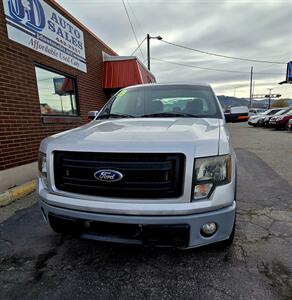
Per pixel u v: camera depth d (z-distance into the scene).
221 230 1.86
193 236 1.79
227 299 1.76
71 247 2.51
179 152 1.72
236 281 1.94
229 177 1.86
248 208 3.30
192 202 1.75
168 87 3.58
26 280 2.04
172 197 1.75
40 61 5.22
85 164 1.87
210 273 2.04
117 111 3.31
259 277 1.97
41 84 5.44
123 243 1.91
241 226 2.79
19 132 4.54
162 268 2.13
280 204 3.44
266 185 4.27
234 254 2.28
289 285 1.88
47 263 2.26
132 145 1.77
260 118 21.81
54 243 2.60
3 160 4.12
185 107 3.15
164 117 2.91
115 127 2.36
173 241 1.80
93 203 1.85
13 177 4.31
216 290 1.85
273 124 17.19
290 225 2.82
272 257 2.22
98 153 1.83
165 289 1.89
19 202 3.79
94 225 1.93
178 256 2.28
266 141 10.30
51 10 5.61
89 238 2.00
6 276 2.09
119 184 1.80
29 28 4.86
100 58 8.69
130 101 3.42
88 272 2.12
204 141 1.83
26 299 1.83
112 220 1.82
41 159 2.18
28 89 4.83
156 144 1.75
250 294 1.80
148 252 2.37
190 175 1.72
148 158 1.75
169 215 1.74
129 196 1.80
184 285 1.92
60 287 1.94
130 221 1.78
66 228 2.06
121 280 2.00
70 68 6.53
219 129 2.25
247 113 3.47
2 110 4.14
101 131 2.20
